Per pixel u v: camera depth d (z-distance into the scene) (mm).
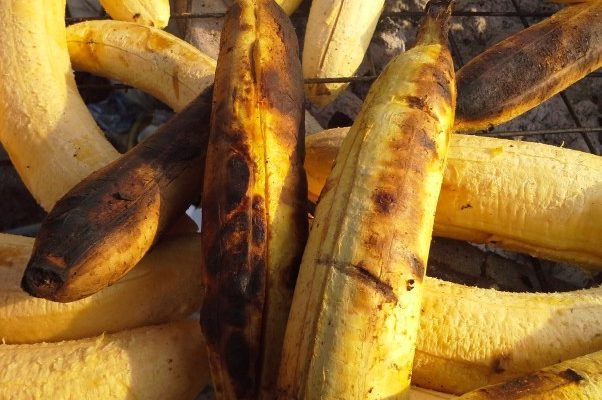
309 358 250
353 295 249
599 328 300
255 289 274
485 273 415
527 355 299
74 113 380
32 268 272
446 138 287
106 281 292
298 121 308
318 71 452
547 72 387
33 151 368
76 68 468
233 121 295
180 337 312
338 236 258
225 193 283
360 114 295
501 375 302
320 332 250
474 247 423
